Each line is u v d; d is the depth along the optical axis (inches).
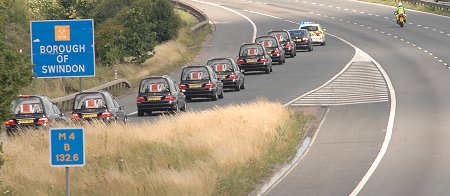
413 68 4471.0
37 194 1695.4
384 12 7628.0
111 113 2800.2
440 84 3855.8
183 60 5172.2
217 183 1790.1
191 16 7327.8
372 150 2358.5
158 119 3105.3
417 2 7834.6
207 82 3622.0
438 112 3041.3
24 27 4313.5
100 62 4653.1
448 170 2039.9
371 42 5782.5
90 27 2406.5
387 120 2898.6
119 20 4950.8
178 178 1820.9
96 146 2202.3
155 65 4877.0
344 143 2490.2
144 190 1684.3
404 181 1931.6
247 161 2058.3
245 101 3595.0
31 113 2600.9
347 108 3235.7
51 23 2404.0
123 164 1974.7
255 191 1843.0
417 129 2691.9
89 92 2822.3
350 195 1802.4
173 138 2340.1
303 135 2645.2
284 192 1850.4
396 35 6092.5
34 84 3804.1
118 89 4197.8
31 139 2313.0
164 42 5689.0
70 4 6171.3
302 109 3245.6
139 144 2237.9
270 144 2305.6
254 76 4495.6
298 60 5059.1
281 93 3791.8
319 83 4077.3
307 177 2016.5
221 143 2256.4
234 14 7677.2
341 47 5610.2
